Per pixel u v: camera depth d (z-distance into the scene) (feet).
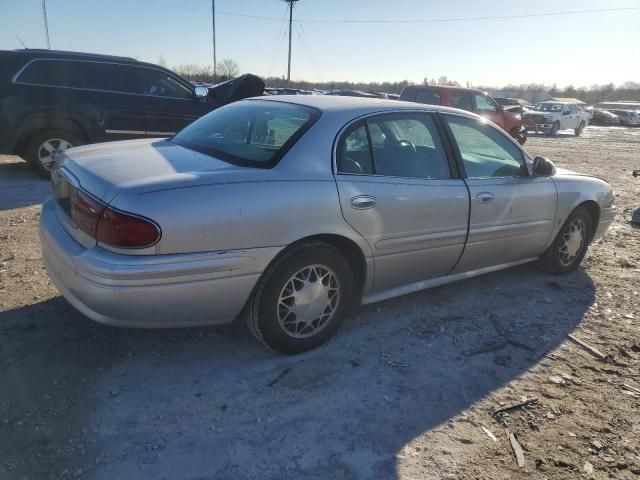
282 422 8.59
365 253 10.70
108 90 26.71
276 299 9.78
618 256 18.43
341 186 10.05
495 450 8.30
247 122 11.36
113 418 8.40
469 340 11.66
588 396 9.87
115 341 10.58
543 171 14.08
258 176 9.23
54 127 25.40
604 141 80.02
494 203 12.86
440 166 12.12
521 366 10.76
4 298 12.05
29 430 8.00
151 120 27.94
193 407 8.79
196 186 8.61
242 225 8.86
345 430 8.50
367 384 9.77
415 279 12.27
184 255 8.48
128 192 8.21
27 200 21.42
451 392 9.71
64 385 9.11
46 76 25.29
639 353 11.55
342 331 11.64
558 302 14.05
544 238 14.75
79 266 8.48
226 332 11.25
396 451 8.13
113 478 7.26
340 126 10.48
